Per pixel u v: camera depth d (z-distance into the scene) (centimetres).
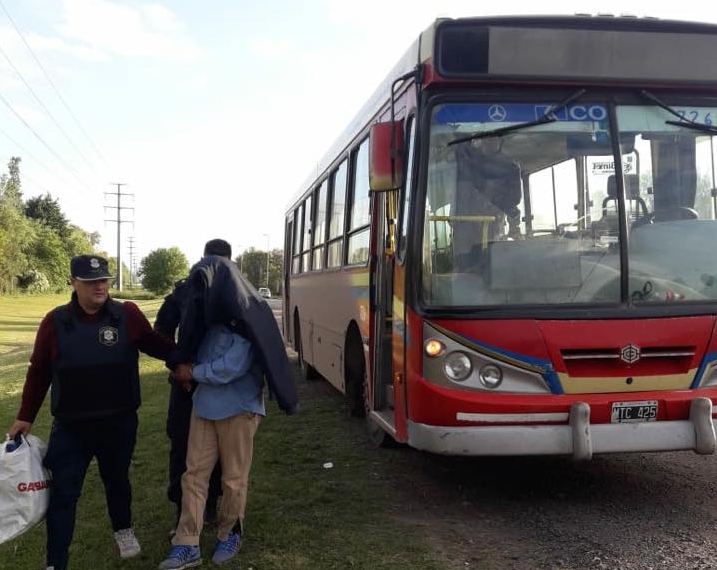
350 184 820
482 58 510
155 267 10288
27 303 6341
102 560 446
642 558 432
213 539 470
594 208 514
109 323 414
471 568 423
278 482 599
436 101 515
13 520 389
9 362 1748
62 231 10538
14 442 400
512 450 478
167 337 460
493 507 535
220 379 415
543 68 513
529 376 485
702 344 495
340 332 857
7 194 7244
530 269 504
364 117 745
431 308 498
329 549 453
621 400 481
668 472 612
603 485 582
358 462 662
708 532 472
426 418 495
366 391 733
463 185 512
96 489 598
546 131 518
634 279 505
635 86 523
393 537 472
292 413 428
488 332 487
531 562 431
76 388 405
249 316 420
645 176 520
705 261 516
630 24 521
